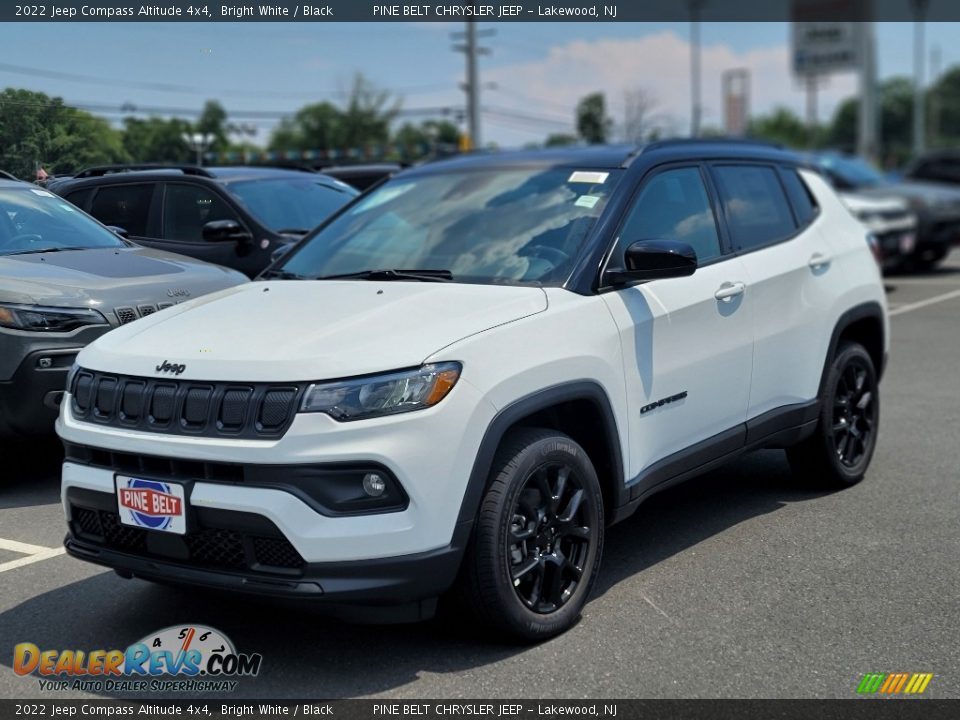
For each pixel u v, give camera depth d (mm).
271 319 3844
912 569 4527
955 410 7574
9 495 5820
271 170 8750
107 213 7832
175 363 3592
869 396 5809
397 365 3439
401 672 3617
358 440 3332
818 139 106188
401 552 3383
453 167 5332
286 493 3311
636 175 4711
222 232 7074
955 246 16875
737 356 4836
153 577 3576
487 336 3672
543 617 3799
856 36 49812
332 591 3326
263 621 4062
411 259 4648
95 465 3688
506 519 3615
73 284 5648
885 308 5977
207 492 3395
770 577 4453
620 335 4164
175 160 11656
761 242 5215
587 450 4195
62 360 5500
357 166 11492
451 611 3783
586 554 3977
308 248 5020
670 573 4516
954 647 3760
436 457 3422
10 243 6180
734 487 5816
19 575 4566
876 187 16984
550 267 4266
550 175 4887
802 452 5578
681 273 4262
